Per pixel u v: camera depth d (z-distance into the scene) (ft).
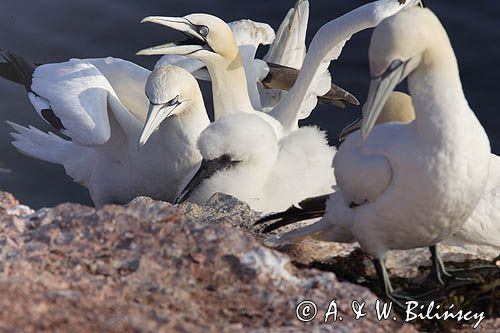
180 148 58.18
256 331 30.12
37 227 34.96
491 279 38.86
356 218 37.99
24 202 73.00
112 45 93.76
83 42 93.40
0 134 77.56
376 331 31.58
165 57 67.10
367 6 63.16
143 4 99.76
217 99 63.93
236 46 63.10
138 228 34.35
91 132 57.11
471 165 35.94
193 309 31.04
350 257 40.91
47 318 29.09
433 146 35.73
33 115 79.66
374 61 36.88
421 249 42.45
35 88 60.03
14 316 28.96
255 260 33.35
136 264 32.65
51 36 93.20
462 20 101.04
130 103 63.31
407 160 35.96
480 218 47.06
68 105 58.13
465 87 93.81
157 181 59.52
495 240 47.44
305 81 63.52
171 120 58.18
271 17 100.42
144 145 59.21
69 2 97.76
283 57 71.72
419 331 36.24
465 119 35.94
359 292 33.06
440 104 35.91
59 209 35.35
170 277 32.48
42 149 64.23
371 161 36.68
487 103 92.02
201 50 62.44
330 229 40.04
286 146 56.85
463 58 96.99
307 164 56.59
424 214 36.45
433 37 36.22
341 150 38.29
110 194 61.46
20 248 33.58
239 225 45.91
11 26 93.61
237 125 54.44
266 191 55.47
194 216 47.26
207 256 33.24
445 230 37.40
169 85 57.16
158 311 30.35
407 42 36.11
